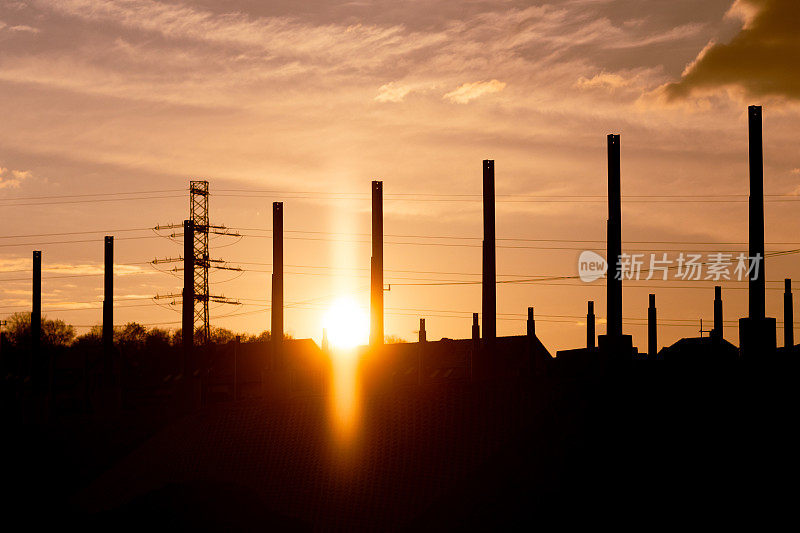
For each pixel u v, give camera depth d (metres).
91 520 64.25
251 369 107.62
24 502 70.06
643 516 49.50
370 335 81.25
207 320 125.50
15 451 82.12
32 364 92.81
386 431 66.75
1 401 99.00
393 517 58.41
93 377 101.81
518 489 55.50
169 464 72.75
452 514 56.00
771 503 47.81
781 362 62.03
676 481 51.59
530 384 66.94
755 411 56.22
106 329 89.62
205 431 74.88
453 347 106.19
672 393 60.78
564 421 60.47
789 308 106.94
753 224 63.19
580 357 93.38
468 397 67.44
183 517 60.78
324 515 60.91
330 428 69.62
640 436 56.56
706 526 47.41
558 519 51.41
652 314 117.94
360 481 62.69
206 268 126.12
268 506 63.53
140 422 85.81
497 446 61.16
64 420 88.88
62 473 78.94
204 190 126.12
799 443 51.97
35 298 93.75
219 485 65.75
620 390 62.44
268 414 74.00
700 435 55.09
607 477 53.66
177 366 103.00
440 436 64.19
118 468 77.44
